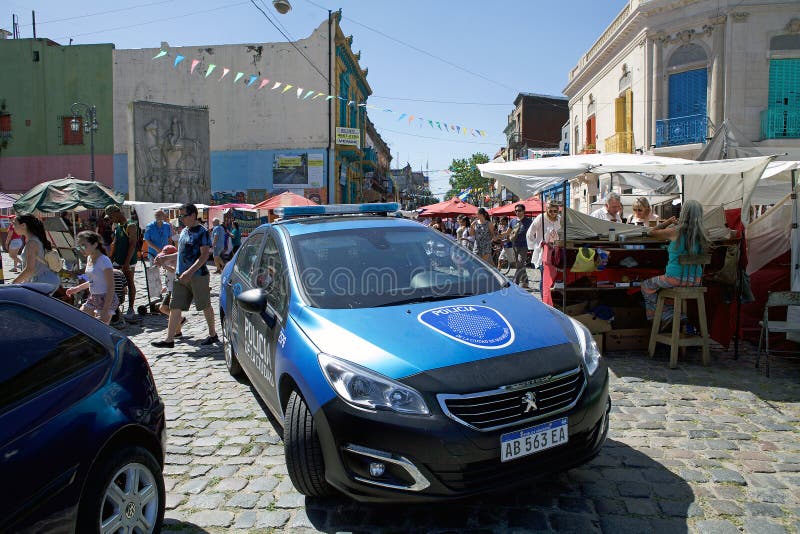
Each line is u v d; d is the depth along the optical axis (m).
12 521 1.96
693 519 2.95
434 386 2.70
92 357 2.65
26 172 31.95
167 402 5.02
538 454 2.79
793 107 17.84
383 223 4.51
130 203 19.86
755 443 3.88
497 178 7.40
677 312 5.66
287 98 31.16
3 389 2.17
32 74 31.77
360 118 41.25
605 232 6.38
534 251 9.62
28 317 2.50
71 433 2.27
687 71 19.20
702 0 18.44
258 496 3.31
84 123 31.50
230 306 5.36
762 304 6.65
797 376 5.34
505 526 2.92
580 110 27.97
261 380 4.03
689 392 4.95
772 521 2.92
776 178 8.70
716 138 8.92
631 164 6.30
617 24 22.36
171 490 3.42
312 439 3.00
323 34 30.81
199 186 24.23
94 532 2.29
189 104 31.53
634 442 3.94
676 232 5.56
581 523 2.93
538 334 3.15
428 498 2.64
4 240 21.55
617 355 6.21
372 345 2.93
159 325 8.67
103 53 31.38
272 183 31.42
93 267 6.48
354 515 3.07
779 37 17.83
